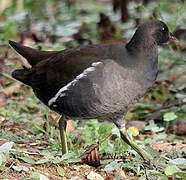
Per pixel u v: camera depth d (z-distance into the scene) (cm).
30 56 1198
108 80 1088
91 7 2516
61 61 1138
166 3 2116
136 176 1057
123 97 1102
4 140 1127
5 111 1366
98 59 1108
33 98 1509
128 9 2227
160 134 1300
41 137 1231
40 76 1159
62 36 2028
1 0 2091
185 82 1692
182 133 1386
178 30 1934
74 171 1055
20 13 2148
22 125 1304
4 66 1530
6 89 1554
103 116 1127
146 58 1120
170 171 1016
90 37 2047
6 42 1709
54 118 1341
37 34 2014
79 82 1101
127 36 1938
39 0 2338
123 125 1138
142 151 1116
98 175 1020
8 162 1048
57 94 1129
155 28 1138
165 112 1473
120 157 1135
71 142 1222
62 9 2405
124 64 1102
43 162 1053
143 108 1541
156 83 1694
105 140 1163
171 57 1769
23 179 976
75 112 1124
